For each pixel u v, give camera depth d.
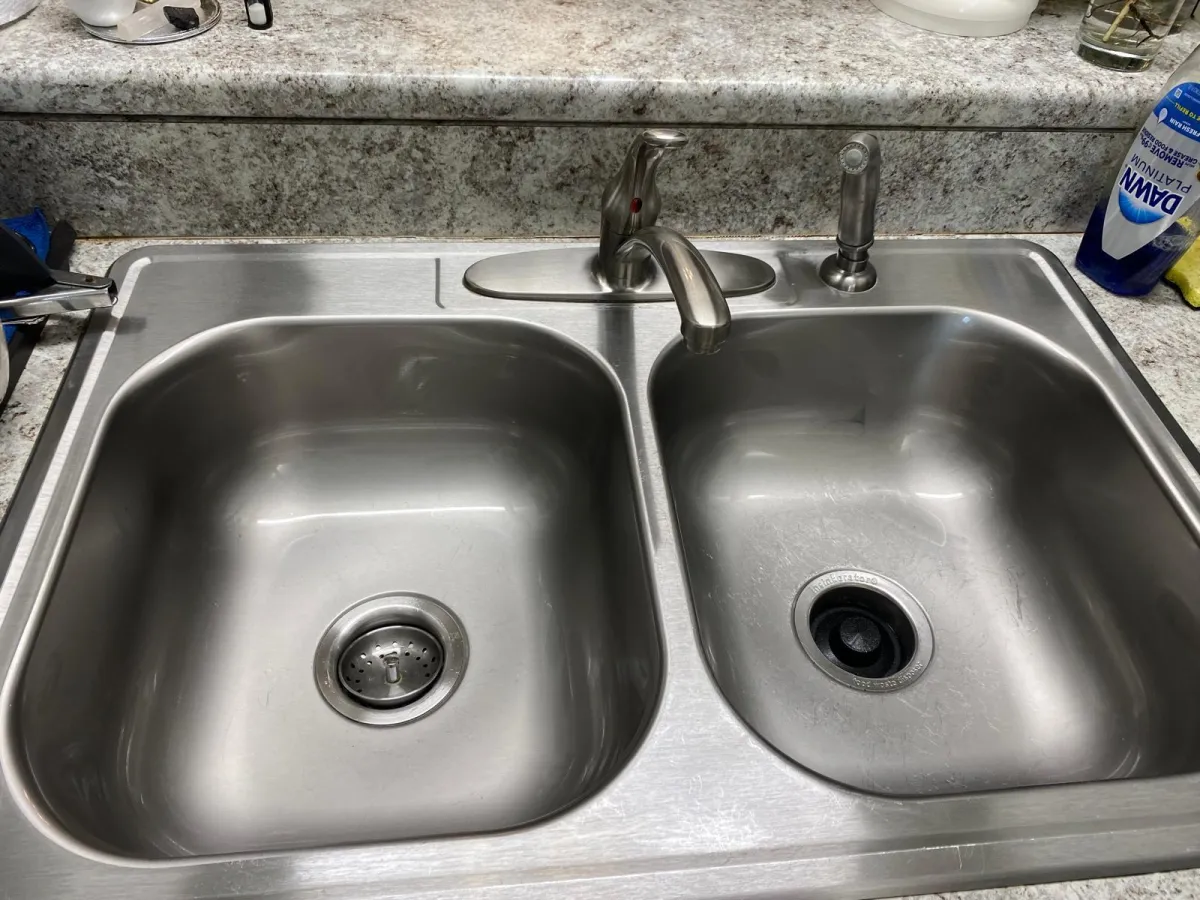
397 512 0.74
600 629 0.64
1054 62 0.71
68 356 0.61
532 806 0.58
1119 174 0.69
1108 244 0.71
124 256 0.69
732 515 0.77
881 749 0.62
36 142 0.63
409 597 0.70
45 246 0.65
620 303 0.70
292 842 0.55
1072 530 0.69
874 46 0.71
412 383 0.72
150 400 0.62
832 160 0.71
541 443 0.75
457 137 0.66
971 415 0.77
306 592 0.69
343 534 0.73
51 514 0.52
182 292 0.67
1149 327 0.71
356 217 0.72
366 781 0.59
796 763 0.45
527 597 0.70
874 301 0.72
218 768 0.59
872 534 0.77
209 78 0.60
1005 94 0.68
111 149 0.64
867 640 0.68
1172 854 0.42
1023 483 0.74
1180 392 0.66
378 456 0.75
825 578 0.74
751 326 0.71
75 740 0.50
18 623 0.48
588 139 0.67
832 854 0.41
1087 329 0.71
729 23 0.72
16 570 0.50
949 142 0.71
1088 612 0.67
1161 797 0.44
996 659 0.68
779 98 0.66
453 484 0.76
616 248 0.66
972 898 0.40
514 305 0.69
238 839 0.56
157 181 0.67
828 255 0.75
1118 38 0.70
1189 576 0.58
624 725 0.55
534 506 0.75
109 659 0.55
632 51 0.67
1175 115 0.63
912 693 0.66
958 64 0.70
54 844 0.40
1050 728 0.64
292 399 0.71
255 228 0.71
